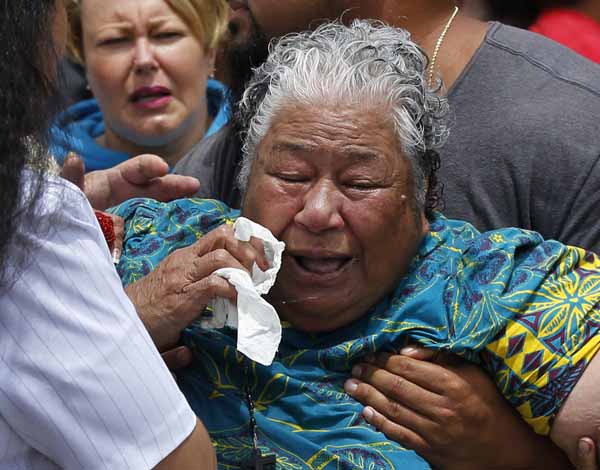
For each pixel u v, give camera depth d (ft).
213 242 7.38
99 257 5.64
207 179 10.45
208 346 7.86
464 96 9.05
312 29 9.09
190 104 13.62
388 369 7.68
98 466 5.55
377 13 9.15
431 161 8.01
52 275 5.43
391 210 7.51
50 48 5.39
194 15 13.42
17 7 5.16
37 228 5.35
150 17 13.24
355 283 7.64
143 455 5.64
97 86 13.50
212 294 7.13
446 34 9.32
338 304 7.67
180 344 7.99
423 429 7.55
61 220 5.46
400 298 7.86
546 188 8.71
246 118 8.09
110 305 5.62
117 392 5.56
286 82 7.64
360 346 7.66
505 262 7.86
